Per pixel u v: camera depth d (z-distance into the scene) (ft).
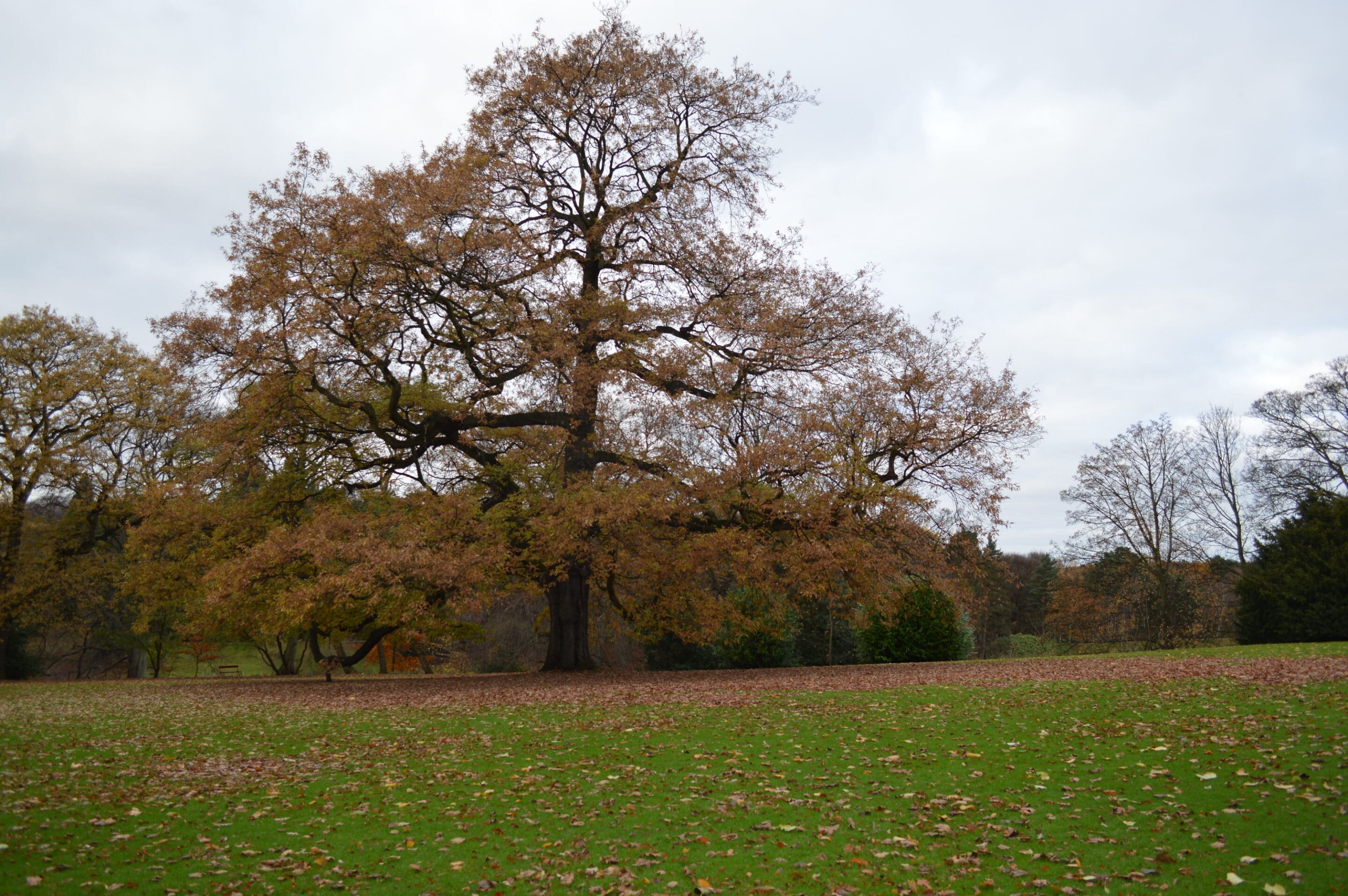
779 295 72.90
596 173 75.56
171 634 117.29
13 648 113.91
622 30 73.26
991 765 30.22
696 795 27.73
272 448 70.03
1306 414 117.80
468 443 75.77
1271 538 114.01
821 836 23.29
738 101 74.79
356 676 88.94
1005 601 172.24
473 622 136.46
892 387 69.56
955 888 19.51
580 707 47.91
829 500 64.13
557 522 61.87
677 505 65.36
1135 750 31.04
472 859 22.27
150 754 35.81
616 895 19.77
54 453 98.43
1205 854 20.44
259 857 22.50
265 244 63.46
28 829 24.20
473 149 69.15
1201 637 122.42
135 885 20.21
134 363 106.22
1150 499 122.72
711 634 71.82
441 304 65.31
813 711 43.75
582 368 64.34
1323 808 22.68
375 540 60.23
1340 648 67.97
